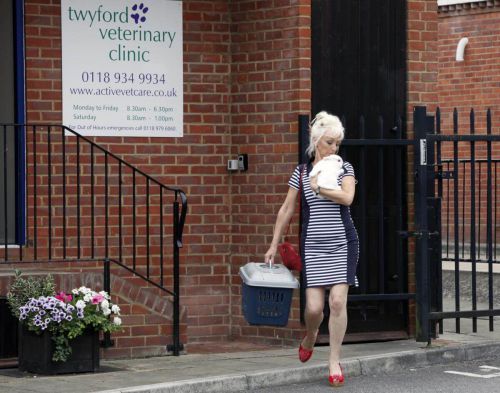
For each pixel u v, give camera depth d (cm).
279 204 1289
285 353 1234
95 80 1280
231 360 1185
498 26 2092
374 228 1308
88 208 1276
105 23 1285
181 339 1237
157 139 1309
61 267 1251
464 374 1147
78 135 1203
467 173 2041
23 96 1252
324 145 1050
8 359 1164
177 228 1221
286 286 1061
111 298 1198
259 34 1306
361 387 1073
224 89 1337
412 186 1317
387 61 1317
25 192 1250
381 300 1295
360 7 1302
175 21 1317
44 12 1259
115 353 1198
